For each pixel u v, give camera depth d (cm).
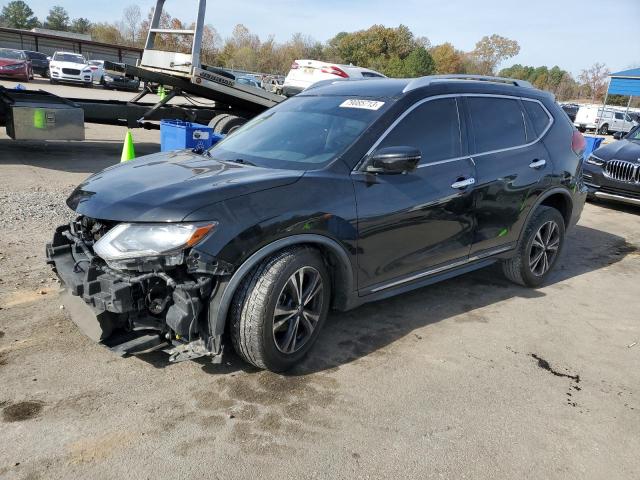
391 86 420
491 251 462
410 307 458
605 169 909
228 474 252
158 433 277
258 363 324
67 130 905
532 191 477
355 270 358
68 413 288
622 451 287
